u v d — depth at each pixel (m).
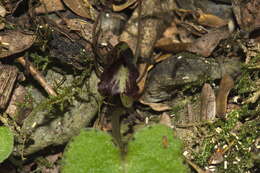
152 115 0.28
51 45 0.28
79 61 0.28
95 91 0.28
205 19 0.29
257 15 0.28
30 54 0.28
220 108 0.28
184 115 0.28
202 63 0.28
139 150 0.26
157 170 0.26
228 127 0.28
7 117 0.28
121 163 0.26
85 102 0.28
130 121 0.28
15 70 0.28
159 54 0.28
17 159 0.28
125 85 0.27
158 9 0.29
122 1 0.28
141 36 0.28
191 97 0.28
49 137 0.27
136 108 0.28
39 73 0.28
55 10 0.28
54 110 0.27
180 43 0.28
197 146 0.28
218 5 0.29
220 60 0.28
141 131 0.26
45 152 0.28
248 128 0.28
